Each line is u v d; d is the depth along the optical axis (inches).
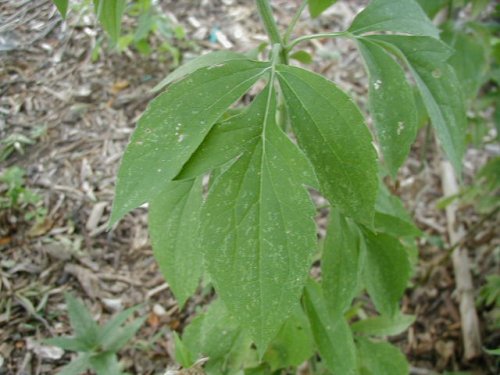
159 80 27.4
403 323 17.1
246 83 8.9
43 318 20.2
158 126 8.4
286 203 7.9
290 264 7.9
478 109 23.3
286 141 8.3
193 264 11.9
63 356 19.4
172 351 20.5
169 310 21.7
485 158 30.0
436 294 24.9
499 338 23.4
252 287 7.9
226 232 7.9
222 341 13.7
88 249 22.5
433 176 29.0
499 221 27.1
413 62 11.4
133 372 19.8
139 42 26.7
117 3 10.7
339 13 34.4
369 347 16.8
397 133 10.5
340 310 12.8
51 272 21.6
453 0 18.7
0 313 20.0
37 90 19.5
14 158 22.0
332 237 12.7
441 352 23.1
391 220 13.2
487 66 19.5
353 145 8.7
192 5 32.4
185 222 11.9
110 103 25.5
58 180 23.4
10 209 22.2
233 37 31.0
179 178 8.2
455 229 26.3
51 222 22.6
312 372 17.7
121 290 21.9
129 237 23.4
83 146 24.2
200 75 8.7
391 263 13.5
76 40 19.3
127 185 8.1
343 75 31.3
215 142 8.4
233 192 8.0
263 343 7.9
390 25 11.4
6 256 21.5
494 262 25.7
